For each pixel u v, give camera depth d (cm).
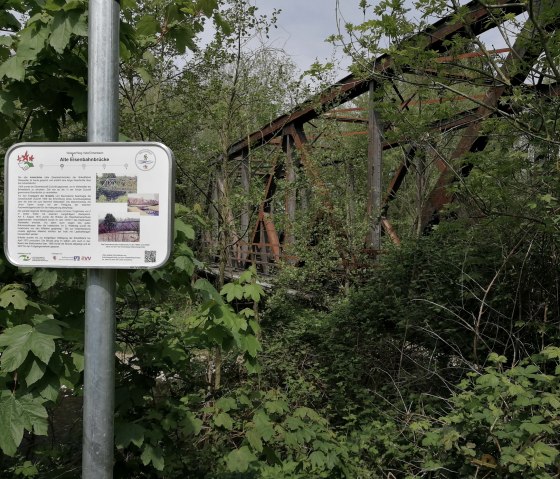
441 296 641
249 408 355
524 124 454
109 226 165
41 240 166
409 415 518
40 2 248
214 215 780
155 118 782
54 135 261
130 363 318
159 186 164
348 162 1034
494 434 342
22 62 223
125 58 274
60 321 215
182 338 313
